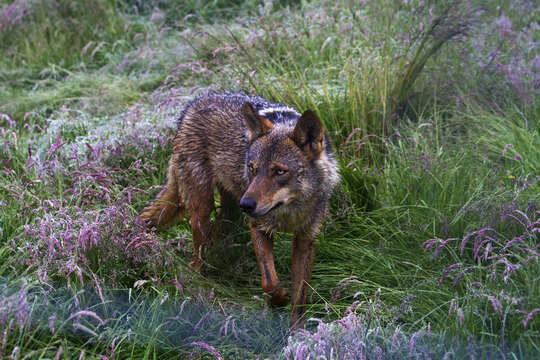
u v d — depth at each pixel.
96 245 3.62
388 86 5.87
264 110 4.39
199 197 4.61
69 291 3.44
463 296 3.52
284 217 3.89
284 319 3.86
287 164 3.71
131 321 3.37
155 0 10.41
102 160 5.33
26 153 5.39
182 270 3.85
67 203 4.14
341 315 3.76
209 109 4.59
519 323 3.06
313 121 3.71
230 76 6.38
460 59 6.56
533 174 4.64
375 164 5.18
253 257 4.65
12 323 2.99
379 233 4.51
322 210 4.04
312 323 3.88
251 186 3.67
